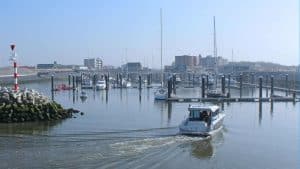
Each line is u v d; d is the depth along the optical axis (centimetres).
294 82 15625
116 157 3969
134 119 7044
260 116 7731
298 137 5562
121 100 10956
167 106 9331
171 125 6300
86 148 4303
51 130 5666
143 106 9362
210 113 5494
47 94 13112
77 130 5681
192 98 10588
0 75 19062
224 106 9369
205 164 4097
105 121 6719
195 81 18612
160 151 4316
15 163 3700
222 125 6241
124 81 17800
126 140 4809
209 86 14850
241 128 6278
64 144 4528
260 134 5778
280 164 4184
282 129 6231
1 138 4953
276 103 10125
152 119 7062
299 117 7638
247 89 16012
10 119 6406
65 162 3753
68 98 11662
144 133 5475
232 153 4594
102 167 3650
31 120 6550
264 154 4578
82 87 15788
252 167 4059
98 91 14650
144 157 4053
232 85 17538
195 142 4912
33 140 4809
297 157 4456
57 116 6850
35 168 3559
